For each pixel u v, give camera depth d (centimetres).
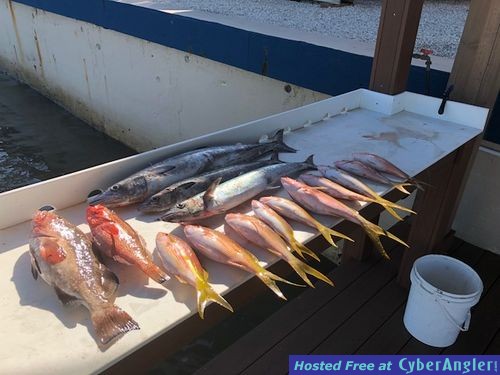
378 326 242
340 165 193
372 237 153
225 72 426
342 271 284
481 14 232
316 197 160
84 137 648
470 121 247
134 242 127
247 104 419
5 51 827
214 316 121
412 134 234
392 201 189
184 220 149
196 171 179
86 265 119
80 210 155
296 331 240
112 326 104
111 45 554
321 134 232
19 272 125
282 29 418
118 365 100
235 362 224
